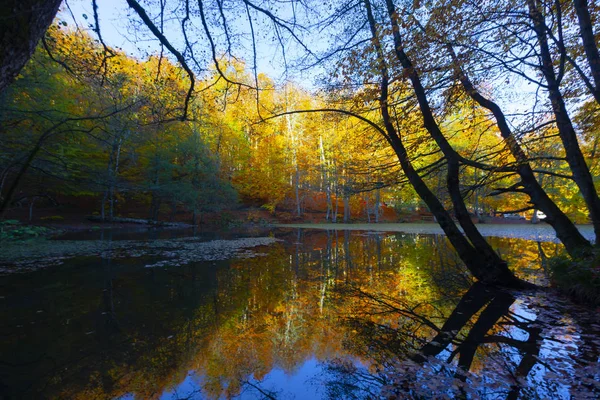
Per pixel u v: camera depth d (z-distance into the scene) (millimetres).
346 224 27547
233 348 3266
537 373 2598
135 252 9812
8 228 13836
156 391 2482
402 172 7004
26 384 2549
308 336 3580
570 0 4797
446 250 10883
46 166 8766
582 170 5059
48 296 5086
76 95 10367
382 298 5133
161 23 3734
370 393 2373
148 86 5621
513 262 8102
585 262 4750
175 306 4691
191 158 22453
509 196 24000
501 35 4738
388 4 5504
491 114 6184
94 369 2816
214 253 9992
